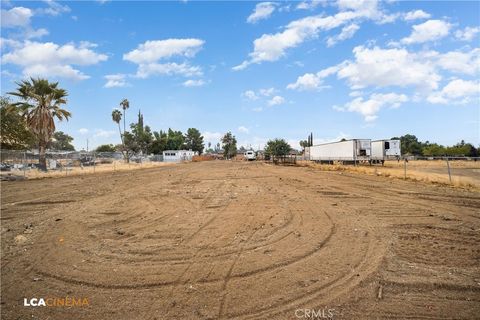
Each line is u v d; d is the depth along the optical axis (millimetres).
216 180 22625
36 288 5008
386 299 4484
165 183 20734
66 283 5176
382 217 9734
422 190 15562
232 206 11820
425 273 5363
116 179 24469
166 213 10688
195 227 8703
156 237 7785
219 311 4207
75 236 7930
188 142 135500
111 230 8500
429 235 7691
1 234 8211
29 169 32719
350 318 4004
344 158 41500
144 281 5191
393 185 17891
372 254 6320
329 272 5449
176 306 4359
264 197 13969
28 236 7996
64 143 125750
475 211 10531
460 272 5406
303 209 11102
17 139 38250
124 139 86188
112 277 5375
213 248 6859
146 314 4164
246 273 5465
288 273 5434
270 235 7805
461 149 63469
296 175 26438
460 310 4195
